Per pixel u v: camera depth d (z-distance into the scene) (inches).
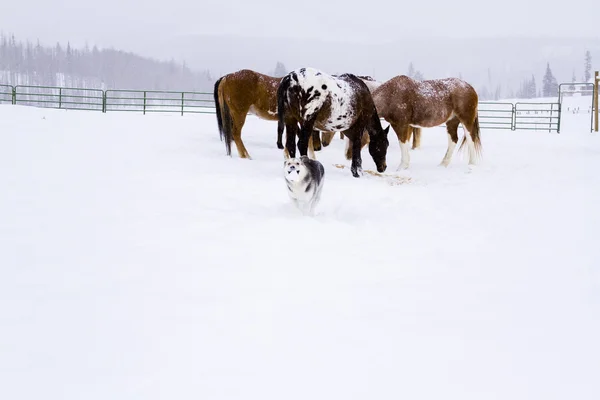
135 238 242.1
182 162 482.0
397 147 671.8
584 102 2004.2
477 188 418.6
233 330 146.7
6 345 135.5
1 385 116.3
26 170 410.3
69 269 197.5
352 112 455.5
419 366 127.6
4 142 537.0
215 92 538.6
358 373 124.0
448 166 540.7
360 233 265.7
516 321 155.9
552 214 313.0
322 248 234.8
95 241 235.8
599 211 318.3
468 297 176.2
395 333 146.3
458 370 125.9
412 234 266.5
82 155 494.9
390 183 439.2
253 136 700.0
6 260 205.9
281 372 124.0
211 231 258.1
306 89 438.9
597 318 158.2
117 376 121.3
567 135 853.8
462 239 257.1
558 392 116.3
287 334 144.6
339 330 147.8
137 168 444.8
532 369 126.5
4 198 317.4
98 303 164.9
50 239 237.3
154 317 154.9
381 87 517.7
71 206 305.3
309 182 295.9
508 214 316.8
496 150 645.9
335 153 597.0
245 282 187.2
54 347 135.0
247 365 127.1
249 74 525.7
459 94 528.4
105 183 377.1
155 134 663.1
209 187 376.8
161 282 185.3
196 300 168.9
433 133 832.3
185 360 129.3
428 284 189.3
